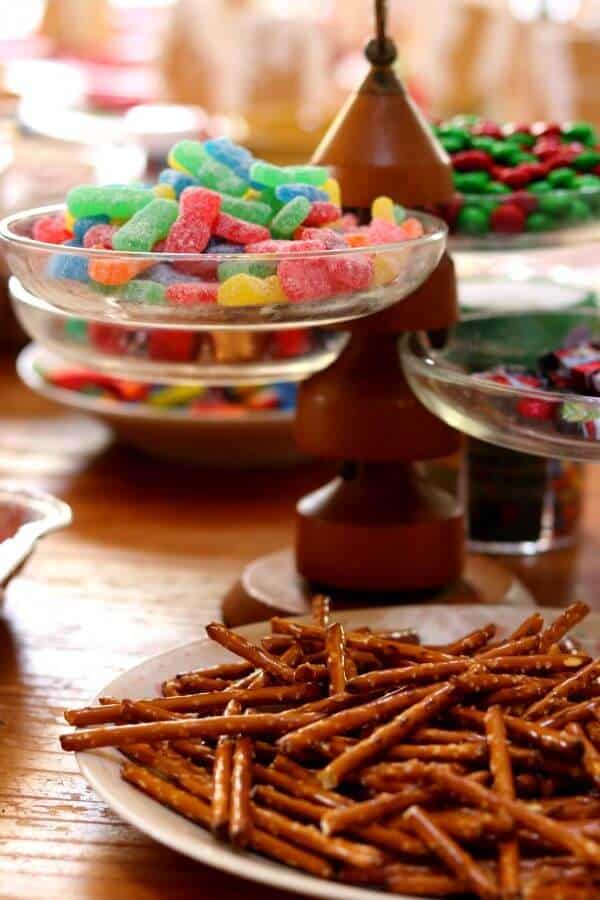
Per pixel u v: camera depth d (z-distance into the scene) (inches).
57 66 83.1
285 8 79.9
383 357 31.8
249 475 42.0
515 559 36.6
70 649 31.6
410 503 32.2
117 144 58.4
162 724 25.1
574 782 24.5
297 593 32.5
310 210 28.2
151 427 40.7
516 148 34.9
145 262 26.9
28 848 25.6
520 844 23.4
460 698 25.2
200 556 36.3
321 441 31.9
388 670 25.8
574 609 27.3
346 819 23.3
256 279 26.8
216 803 23.9
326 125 55.2
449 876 23.0
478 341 34.4
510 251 33.8
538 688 25.4
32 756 27.9
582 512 37.9
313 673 26.2
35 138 58.8
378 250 27.4
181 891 24.9
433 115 66.9
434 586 32.3
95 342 36.3
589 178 34.2
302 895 24.8
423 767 23.8
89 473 41.7
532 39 77.5
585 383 30.8
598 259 43.7
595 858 22.5
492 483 36.5
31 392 49.7
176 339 35.6
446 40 78.5
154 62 79.2
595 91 74.1
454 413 29.3
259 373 35.8
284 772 24.6
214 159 29.5
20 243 27.5
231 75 70.2
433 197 31.0
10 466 42.0
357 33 85.5
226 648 27.4
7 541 31.5
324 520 32.2
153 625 32.7
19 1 96.0
